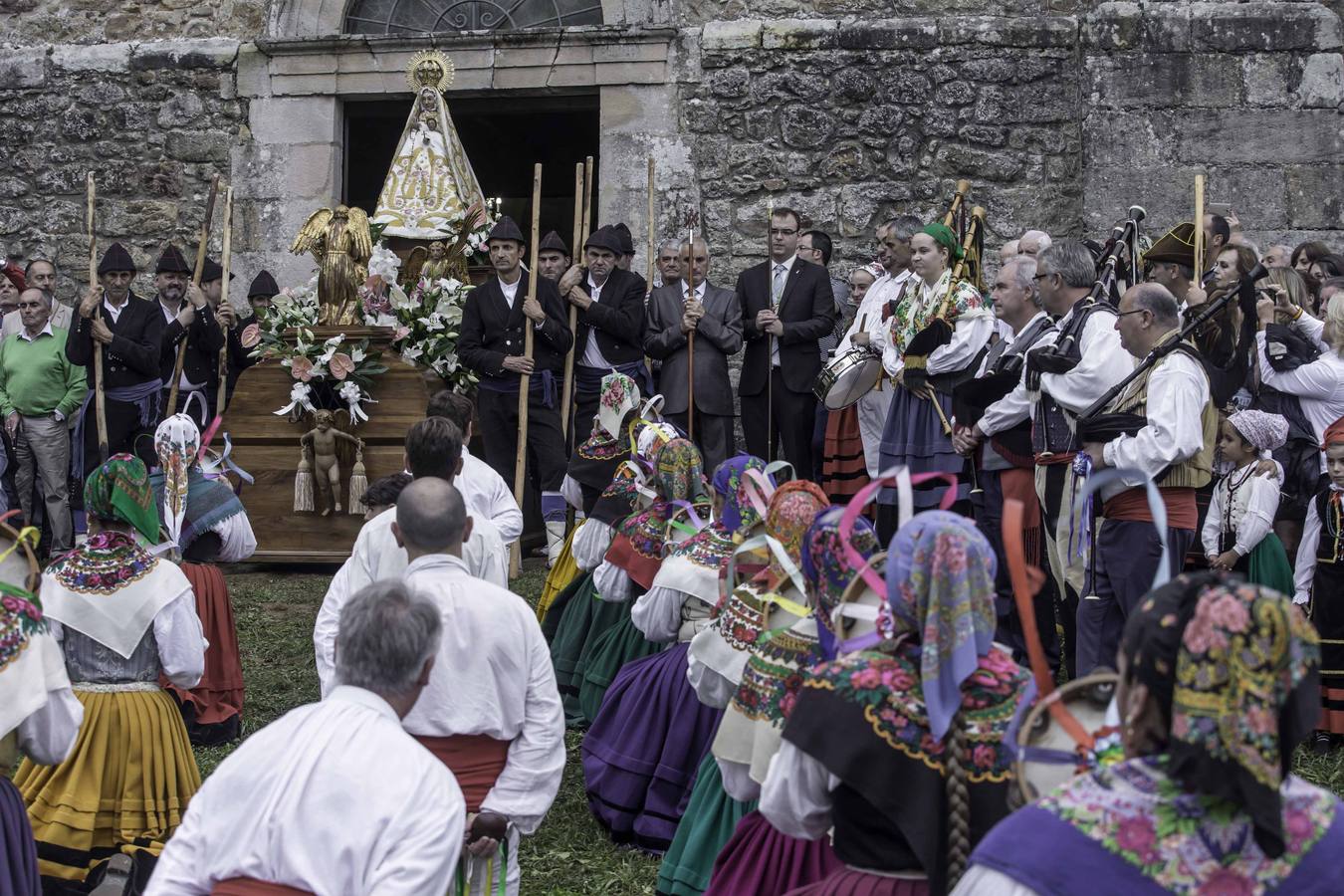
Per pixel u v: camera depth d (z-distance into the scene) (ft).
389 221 28.84
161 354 28.22
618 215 33.91
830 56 33.19
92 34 35.99
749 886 10.43
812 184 33.27
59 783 12.92
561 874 13.87
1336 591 17.08
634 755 14.43
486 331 26.13
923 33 32.89
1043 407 16.87
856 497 8.13
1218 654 5.41
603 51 33.91
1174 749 5.50
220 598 17.84
